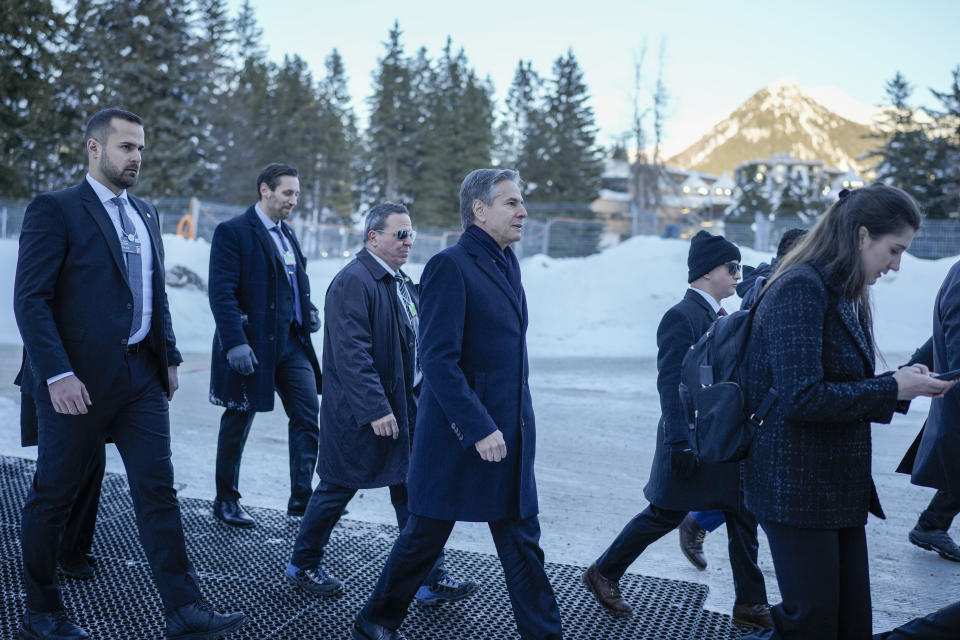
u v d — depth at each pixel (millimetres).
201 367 11953
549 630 2826
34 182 41750
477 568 4117
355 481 3709
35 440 3518
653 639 3268
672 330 3436
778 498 2346
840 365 2311
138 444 3154
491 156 65062
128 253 3207
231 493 4746
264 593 3705
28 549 3057
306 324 4996
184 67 41438
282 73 68625
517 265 3104
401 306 3975
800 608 2365
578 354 15164
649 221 30047
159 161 40406
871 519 5258
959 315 3305
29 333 2939
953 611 2508
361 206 63562
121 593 3619
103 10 40719
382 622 3057
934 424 3197
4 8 38219
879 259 2314
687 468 3271
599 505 5418
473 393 2807
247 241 4742
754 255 20984
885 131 62844
